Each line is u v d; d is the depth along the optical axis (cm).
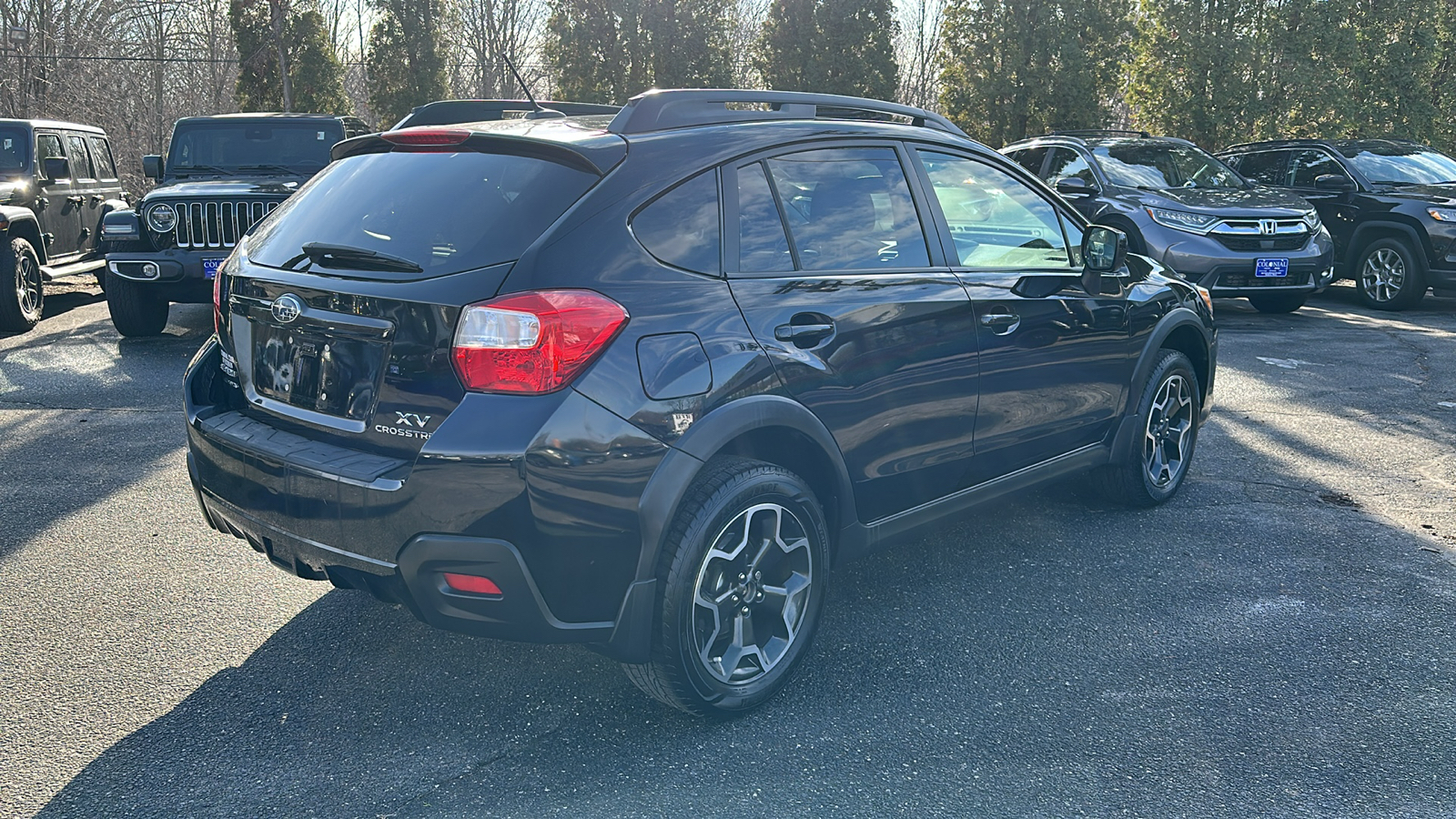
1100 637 340
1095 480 459
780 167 305
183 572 384
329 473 257
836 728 284
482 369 243
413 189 281
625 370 252
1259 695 303
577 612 257
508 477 240
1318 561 406
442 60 3161
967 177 369
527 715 288
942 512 354
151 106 3688
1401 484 503
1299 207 1001
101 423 593
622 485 252
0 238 898
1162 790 256
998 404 362
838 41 2573
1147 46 1905
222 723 283
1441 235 1042
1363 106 1919
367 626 341
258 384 296
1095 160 1067
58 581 375
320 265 278
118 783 255
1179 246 963
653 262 266
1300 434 592
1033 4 2045
